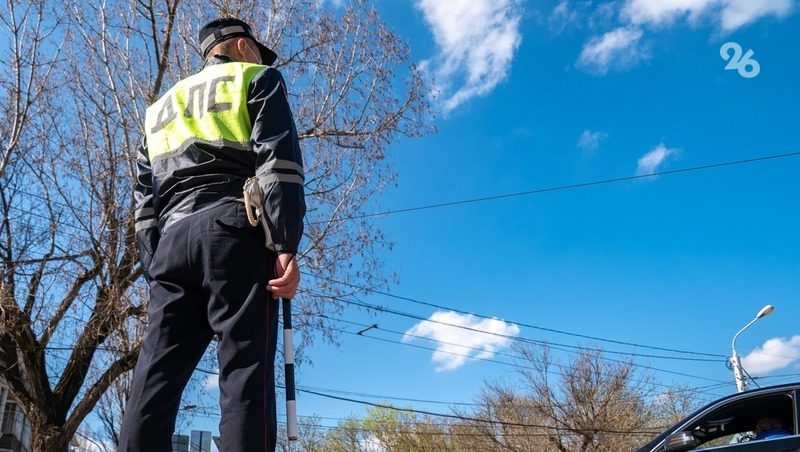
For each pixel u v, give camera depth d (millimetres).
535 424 30297
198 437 18000
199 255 1989
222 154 2102
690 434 4957
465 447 32406
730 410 5148
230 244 1967
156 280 2098
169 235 2062
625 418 29125
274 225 1939
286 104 2189
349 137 15234
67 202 13406
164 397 1960
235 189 2068
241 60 2473
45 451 13695
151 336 2025
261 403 1838
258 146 2051
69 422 13922
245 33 2523
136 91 14109
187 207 2064
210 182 2080
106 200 13453
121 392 18047
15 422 29906
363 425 37469
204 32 2523
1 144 13305
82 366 14438
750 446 4777
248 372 1852
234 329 1895
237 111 2154
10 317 12992
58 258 13273
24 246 13227
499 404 31672
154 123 2314
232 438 1789
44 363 14242
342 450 37469
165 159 2193
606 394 29547
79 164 13367
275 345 1963
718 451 4859
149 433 1931
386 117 15219
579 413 29516
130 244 13227
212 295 1953
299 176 2035
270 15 14656
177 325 2021
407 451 34438
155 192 2209
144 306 13383
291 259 1951
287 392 1931
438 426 35125
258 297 1940
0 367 13930
